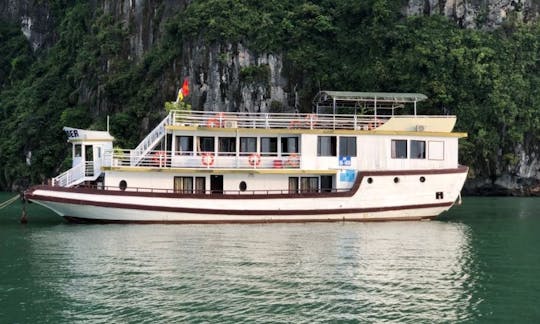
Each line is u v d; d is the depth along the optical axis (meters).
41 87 94.25
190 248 21.89
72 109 86.31
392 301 15.70
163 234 24.89
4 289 16.59
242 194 27.98
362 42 71.12
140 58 86.12
